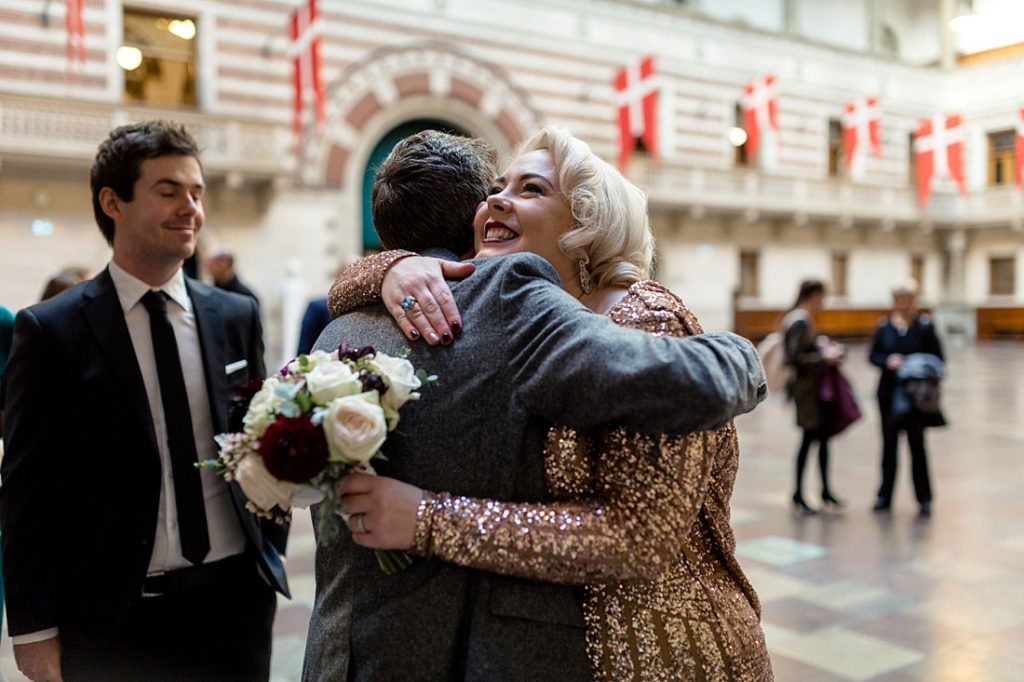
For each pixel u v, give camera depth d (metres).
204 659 2.08
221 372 2.23
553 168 1.49
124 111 13.80
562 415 1.22
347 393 1.19
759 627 1.42
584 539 1.18
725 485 1.45
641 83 18.23
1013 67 25.94
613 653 1.26
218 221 15.47
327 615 1.32
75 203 13.98
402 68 17.05
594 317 1.24
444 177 1.54
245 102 15.34
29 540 1.91
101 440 2.00
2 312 2.62
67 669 1.96
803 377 6.35
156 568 2.06
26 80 13.29
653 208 21.23
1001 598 4.47
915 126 26.48
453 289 1.35
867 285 26.31
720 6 22.83
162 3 14.48
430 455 1.25
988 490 7.10
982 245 28.09
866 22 26.02
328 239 16.39
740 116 22.61
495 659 1.20
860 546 5.46
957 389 14.81
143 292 2.14
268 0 15.45
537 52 18.78
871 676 3.54
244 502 2.13
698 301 22.33
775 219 23.72
